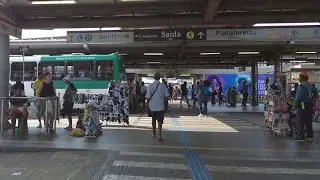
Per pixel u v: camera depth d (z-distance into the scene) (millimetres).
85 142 12414
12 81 25750
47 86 14398
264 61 38281
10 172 8453
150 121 19875
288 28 19656
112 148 11453
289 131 14344
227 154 10766
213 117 23047
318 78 27328
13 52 31250
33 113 17031
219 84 40188
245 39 19953
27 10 16938
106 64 25188
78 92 24875
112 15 18000
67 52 31672
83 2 16109
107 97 17562
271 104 15133
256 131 15758
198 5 16578
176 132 15312
